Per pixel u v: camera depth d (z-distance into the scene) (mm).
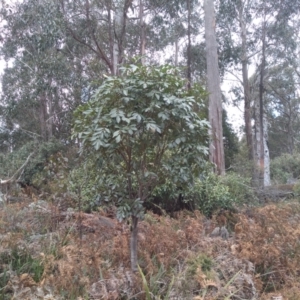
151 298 2994
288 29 16703
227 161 17688
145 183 3492
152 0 14414
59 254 3730
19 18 12484
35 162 11727
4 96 16562
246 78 19000
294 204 7480
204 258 3594
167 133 3371
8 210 4938
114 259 3762
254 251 3910
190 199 6797
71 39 13547
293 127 27391
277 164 20688
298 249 4172
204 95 3584
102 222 5105
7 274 3377
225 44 17266
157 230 4527
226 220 6117
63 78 12930
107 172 3539
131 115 3162
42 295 2852
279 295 3262
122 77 3305
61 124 17688
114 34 13430
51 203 5379
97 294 2969
